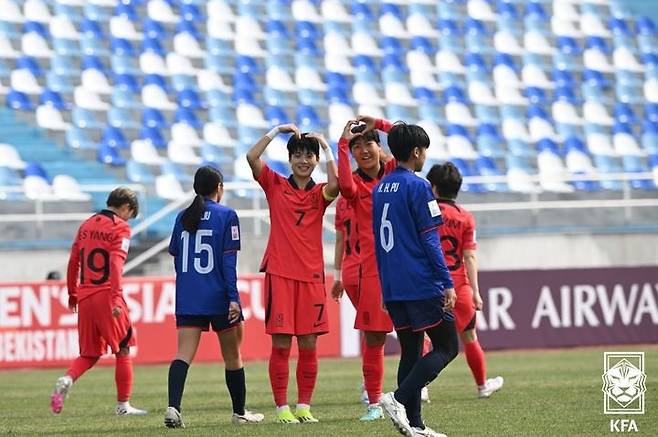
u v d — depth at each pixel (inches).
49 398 1722.4
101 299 1391.5
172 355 2500.0
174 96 3732.8
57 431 1204.5
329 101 3875.5
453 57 4121.6
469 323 1485.0
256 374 2138.3
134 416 1391.5
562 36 4291.3
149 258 2903.5
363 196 1263.5
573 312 2696.9
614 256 3115.2
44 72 3678.6
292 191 1234.0
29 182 3321.9
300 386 1247.5
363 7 4156.0
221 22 3976.4
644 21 4421.8
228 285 1184.8
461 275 1470.2
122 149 3513.8
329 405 1496.1
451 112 3954.2
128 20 3882.9
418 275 1008.9
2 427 1273.4
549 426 1136.8
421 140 1047.0
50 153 3452.3
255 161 1222.3
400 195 1021.8
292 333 1223.5
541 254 3073.3
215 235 1192.8
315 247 1234.6
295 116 3794.3
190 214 1193.4
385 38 4106.8
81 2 3870.6
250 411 1424.7
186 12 3966.5
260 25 4015.8
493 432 1087.0
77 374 1387.8
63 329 2440.9
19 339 2416.3
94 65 3737.7
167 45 3865.7
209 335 2536.9
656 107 4158.5
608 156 3917.3
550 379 1833.2
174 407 1169.4
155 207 3289.9
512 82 4104.3
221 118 3703.3
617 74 4249.5
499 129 3929.6
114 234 1384.1
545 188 3513.8
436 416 1261.1
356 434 1068.5
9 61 3671.3
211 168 1222.9
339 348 2581.2
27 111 3560.5
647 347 2672.2
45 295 2437.3
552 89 4121.6
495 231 3248.0
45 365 2428.6
